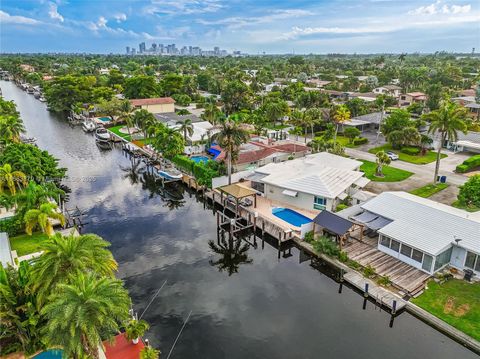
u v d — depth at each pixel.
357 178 53.56
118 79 168.38
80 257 23.61
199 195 60.00
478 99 111.06
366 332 29.34
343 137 92.00
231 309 32.41
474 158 65.81
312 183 50.16
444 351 27.23
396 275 34.97
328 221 41.69
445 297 31.81
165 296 34.25
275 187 53.50
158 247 43.53
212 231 47.97
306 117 84.25
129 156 82.12
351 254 38.97
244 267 39.62
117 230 47.72
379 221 40.94
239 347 27.95
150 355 25.27
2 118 77.06
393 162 70.25
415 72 169.88
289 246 43.94
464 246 34.19
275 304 33.16
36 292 24.41
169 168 68.62
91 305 19.33
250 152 67.25
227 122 59.19
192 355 27.16
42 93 164.00
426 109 117.62
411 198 43.62
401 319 30.72
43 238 42.72
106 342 27.11
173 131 70.88
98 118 118.56
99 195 60.16
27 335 25.67
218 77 188.38
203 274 38.03
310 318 31.14
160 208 55.38
